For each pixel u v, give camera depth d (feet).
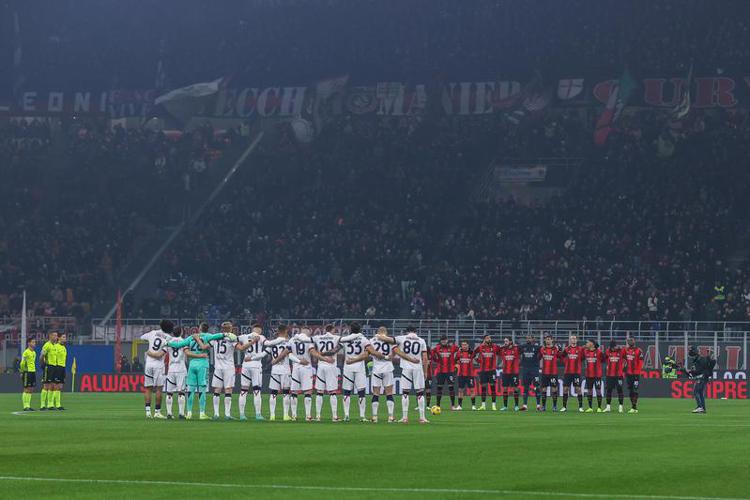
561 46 341.82
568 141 330.13
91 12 373.40
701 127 319.47
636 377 166.61
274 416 135.44
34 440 97.35
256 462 78.07
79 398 212.02
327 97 354.54
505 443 95.91
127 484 65.77
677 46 330.13
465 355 173.99
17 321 287.48
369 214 323.57
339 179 337.93
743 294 266.16
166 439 98.48
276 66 361.92
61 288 307.58
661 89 326.24
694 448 91.30
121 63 367.25
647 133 319.47
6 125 357.61
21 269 312.71
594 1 347.15
